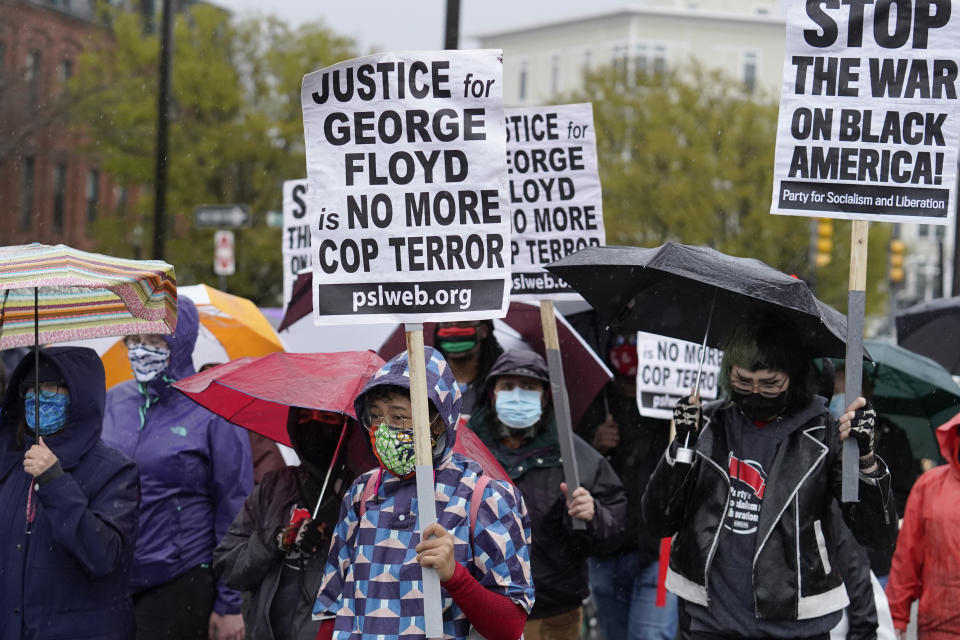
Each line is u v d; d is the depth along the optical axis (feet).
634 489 26.08
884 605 21.43
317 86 15.38
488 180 15.24
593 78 145.18
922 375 27.84
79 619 17.89
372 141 15.31
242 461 21.74
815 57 17.63
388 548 14.19
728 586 17.37
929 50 17.46
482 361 24.97
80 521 17.34
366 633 14.02
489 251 15.23
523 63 273.75
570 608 22.03
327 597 14.75
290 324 27.35
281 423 19.27
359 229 15.29
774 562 17.07
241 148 111.86
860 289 16.89
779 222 135.95
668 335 19.92
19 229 138.51
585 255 19.24
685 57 259.80
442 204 15.25
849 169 17.53
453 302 15.20
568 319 27.91
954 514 20.90
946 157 17.42
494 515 14.23
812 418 17.48
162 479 21.20
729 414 17.84
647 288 19.40
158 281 18.30
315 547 17.58
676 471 17.22
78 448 18.01
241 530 18.49
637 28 256.73
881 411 28.45
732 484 17.46
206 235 114.42
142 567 21.03
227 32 115.96
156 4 136.46
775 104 146.20
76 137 117.50
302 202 31.42
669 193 136.05
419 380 14.03
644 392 25.25
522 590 14.15
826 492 17.33
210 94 111.86
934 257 225.15
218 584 21.57
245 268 118.32
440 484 14.37
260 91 118.32
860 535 16.87
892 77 17.51
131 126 109.09
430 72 15.28
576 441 22.40
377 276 15.28
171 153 110.42
